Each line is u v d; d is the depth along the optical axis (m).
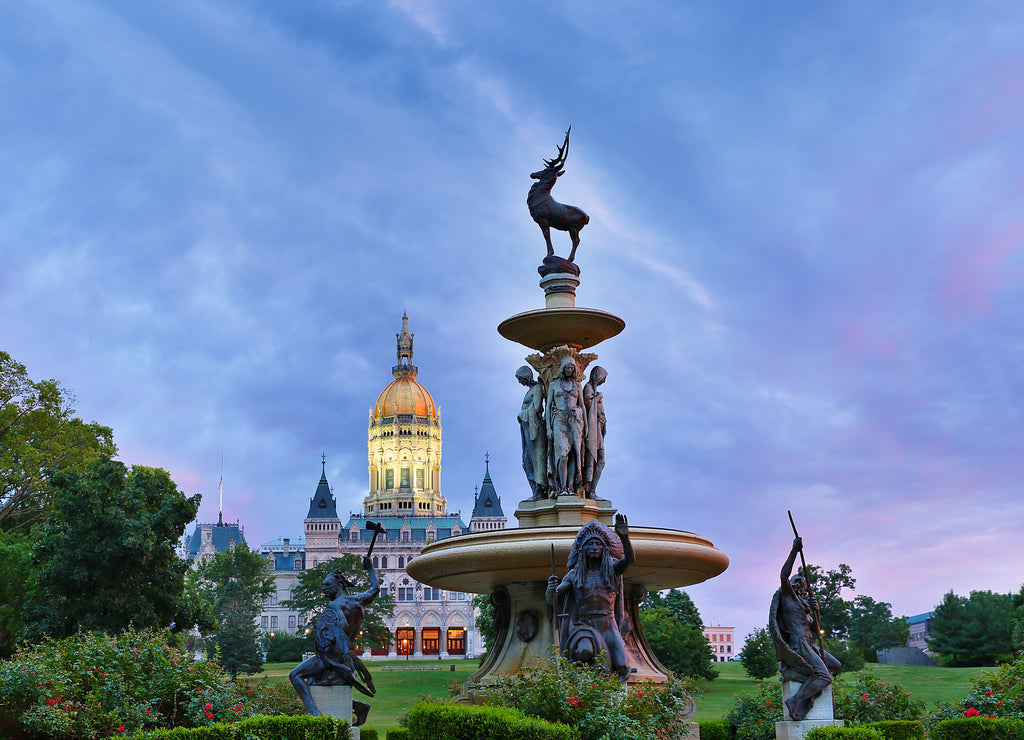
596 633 14.30
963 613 81.44
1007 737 14.55
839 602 89.31
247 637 98.94
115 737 14.17
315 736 13.07
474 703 18.19
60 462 53.72
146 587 44.00
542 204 21.66
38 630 40.09
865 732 13.12
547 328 20.48
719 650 187.50
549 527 18.22
